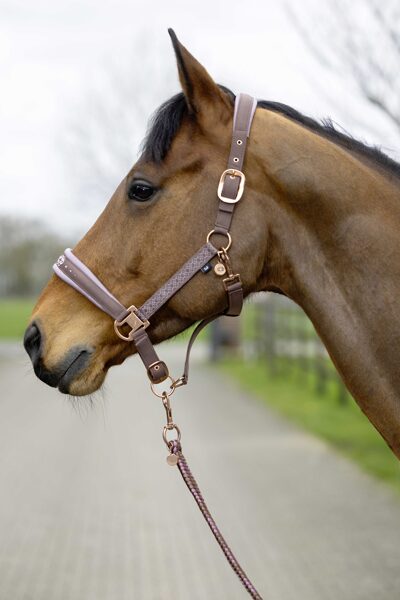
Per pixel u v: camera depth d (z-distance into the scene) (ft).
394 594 16.60
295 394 48.80
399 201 8.88
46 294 9.30
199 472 27.68
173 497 24.41
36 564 18.57
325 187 8.73
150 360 8.95
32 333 9.20
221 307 8.93
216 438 34.35
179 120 8.91
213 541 20.22
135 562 18.71
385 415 8.63
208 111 8.84
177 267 8.79
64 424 39.24
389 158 9.31
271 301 63.05
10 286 201.05
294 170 8.76
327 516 22.24
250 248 8.75
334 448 31.45
